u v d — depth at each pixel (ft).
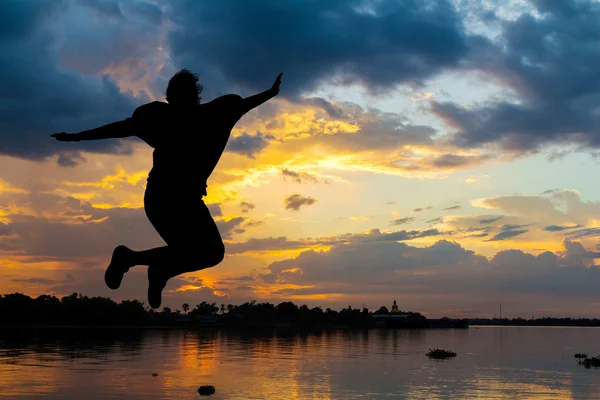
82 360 164.66
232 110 11.18
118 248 11.19
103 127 11.14
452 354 211.61
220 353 204.13
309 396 99.35
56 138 11.19
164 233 10.94
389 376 130.72
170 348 230.27
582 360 187.01
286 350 229.66
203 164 10.94
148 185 11.02
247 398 96.78
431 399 98.17
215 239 11.07
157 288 10.89
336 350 232.53
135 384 111.55
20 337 315.17
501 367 159.33
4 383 111.04
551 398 101.86
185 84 11.37
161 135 10.98
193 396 98.02
